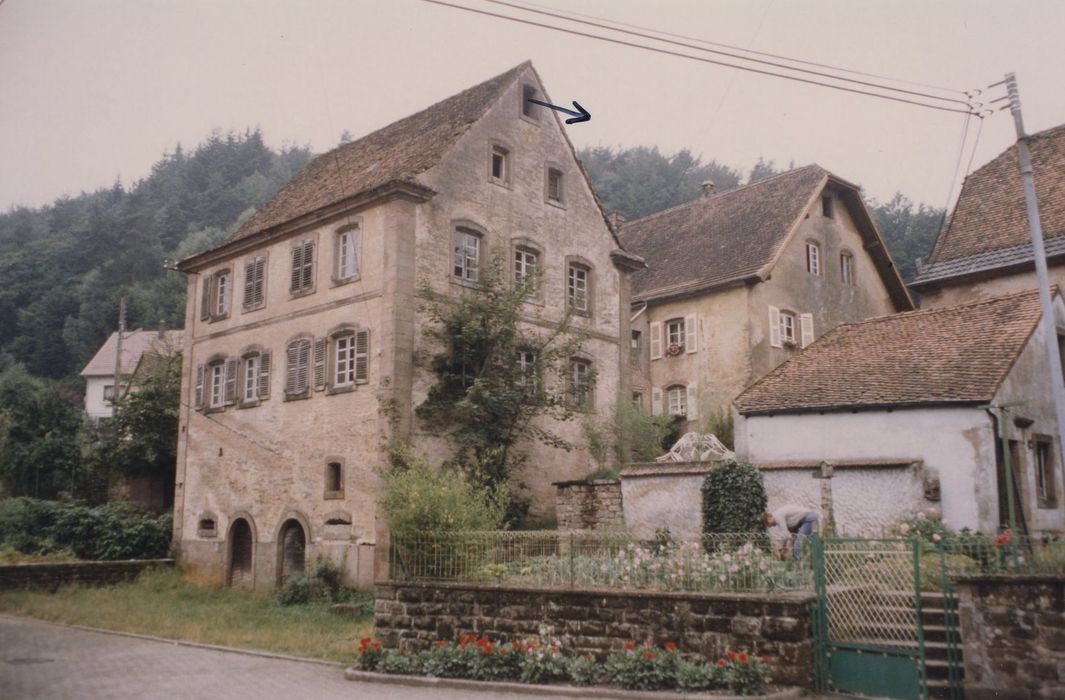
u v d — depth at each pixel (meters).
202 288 30.06
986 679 10.73
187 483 29.03
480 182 25.44
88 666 14.45
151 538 29.45
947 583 11.40
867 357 21.70
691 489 20.45
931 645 11.80
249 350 27.44
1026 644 10.55
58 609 21.41
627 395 28.80
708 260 34.19
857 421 19.67
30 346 69.12
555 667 12.34
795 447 20.41
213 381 29.03
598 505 22.47
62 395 37.84
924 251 52.62
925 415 18.83
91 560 28.91
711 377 32.16
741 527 19.36
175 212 88.94
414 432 22.77
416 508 15.02
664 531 19.31
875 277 37.59
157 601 23.59
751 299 31.62
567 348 25.16
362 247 24.25
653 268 36.16
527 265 26.55
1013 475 18.80
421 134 27.27
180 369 33.41
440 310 23.62
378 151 28.59
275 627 18.89
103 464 32.91
